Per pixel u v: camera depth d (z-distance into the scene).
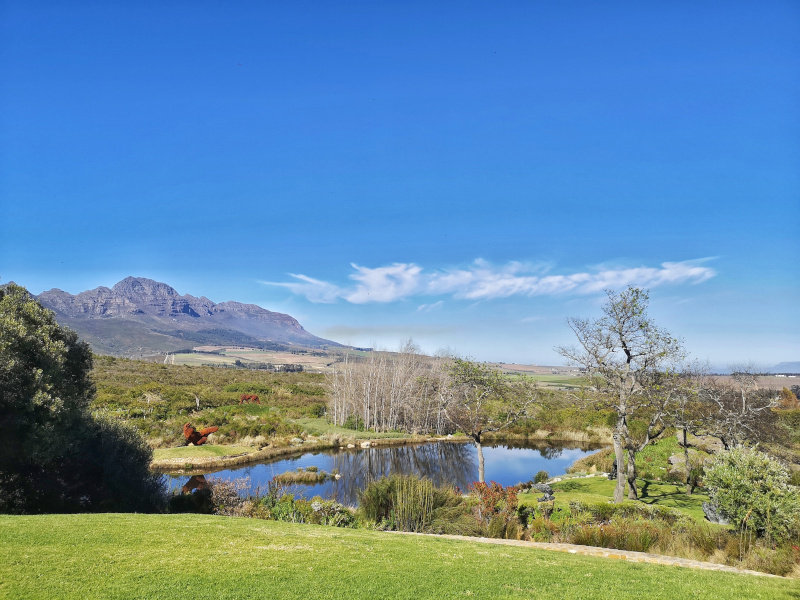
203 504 16.72
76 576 6.70
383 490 17.12
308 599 6.45
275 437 44.12
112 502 15.50
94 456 17.11
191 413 48.25
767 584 8.02
